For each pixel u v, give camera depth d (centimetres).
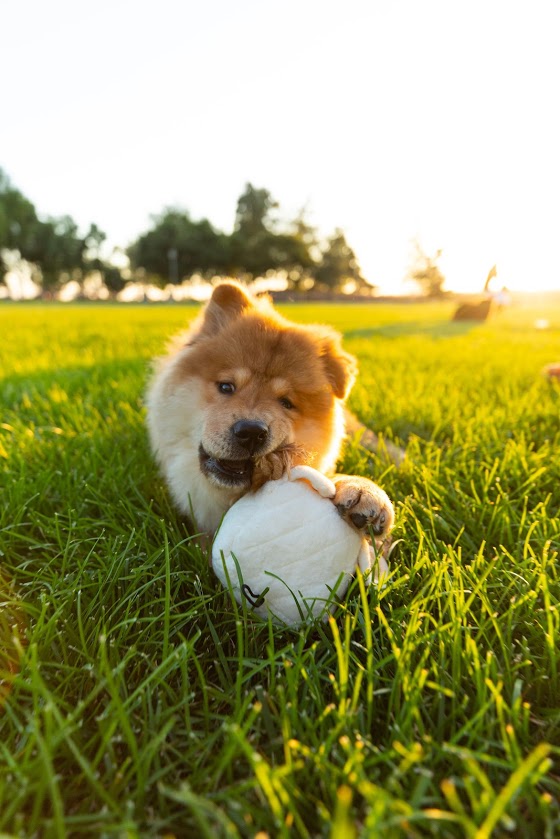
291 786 32
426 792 34
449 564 54
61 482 73
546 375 152
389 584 51
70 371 174
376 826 27
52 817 33
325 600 46
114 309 945
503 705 37
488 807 31
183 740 38
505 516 62
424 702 39
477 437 92
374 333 368
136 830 30
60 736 34
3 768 34
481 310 552
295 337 73
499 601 49
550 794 35
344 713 36
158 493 75
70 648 46
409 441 95
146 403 81
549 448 86
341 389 72
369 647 41
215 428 60
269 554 47
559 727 39
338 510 49
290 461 59
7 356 217
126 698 40
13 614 50
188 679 43
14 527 62
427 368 184
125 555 54
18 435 93
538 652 46
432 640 43
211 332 77
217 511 65
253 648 46
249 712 40
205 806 29
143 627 49
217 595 50
